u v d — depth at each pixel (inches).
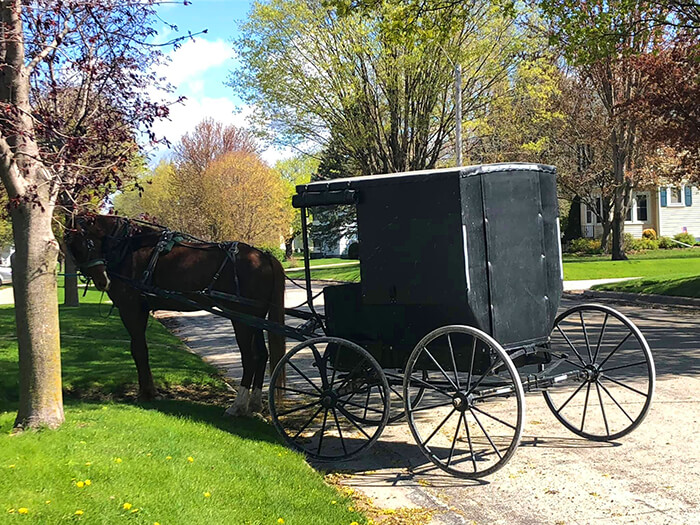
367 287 269.7
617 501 216.4
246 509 191.8
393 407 355.3
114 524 167.0
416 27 680.4
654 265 1299.2
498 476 244.4
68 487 183.9
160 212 1841.8
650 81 812.0
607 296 906.1
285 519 190.4
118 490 186.7
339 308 285.7
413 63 1053.8
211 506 188.2
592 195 1801.2
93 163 260.5
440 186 249.6
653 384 266.2
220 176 1780.3
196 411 313.1
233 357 538.0
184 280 319.0
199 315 929.5
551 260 281.1
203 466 220.5
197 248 323.0
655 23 727.7
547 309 277.0
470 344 254.1
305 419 328.2
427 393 382.0
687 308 740.0
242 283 315.0
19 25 241.4
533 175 272.8
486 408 337.7
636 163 1457.9
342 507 208.2
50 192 250.5
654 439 277.4
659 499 216.1
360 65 1103.6
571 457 261.3
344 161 1449.3
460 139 991.6
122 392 361.1
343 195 270.7
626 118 1072.2
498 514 211.0
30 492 178.4
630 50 705.6
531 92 1176.2
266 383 425.1
